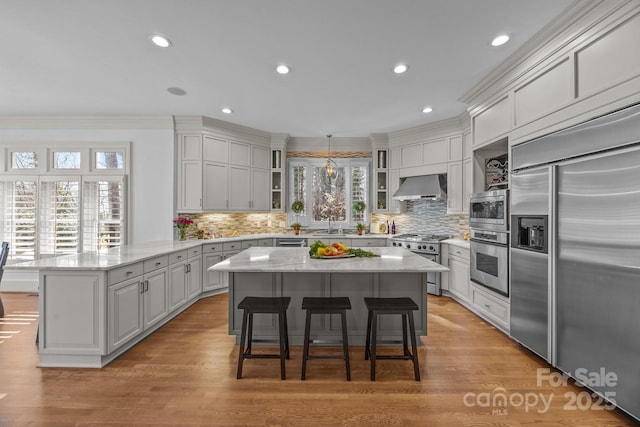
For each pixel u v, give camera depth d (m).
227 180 4.94
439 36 2.44
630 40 1.75
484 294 3.37
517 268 2.69
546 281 2.31
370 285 2.81
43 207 4.53
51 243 4.50
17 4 2.06
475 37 2.45
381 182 5.69
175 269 3.56
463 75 3.11
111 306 2.47
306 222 5.92
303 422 1.80
